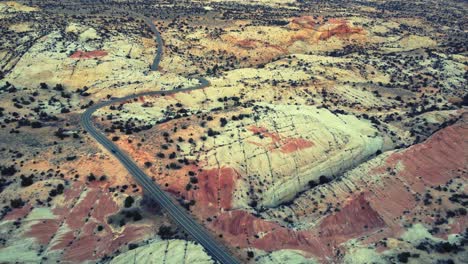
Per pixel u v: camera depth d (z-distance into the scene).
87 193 119.75
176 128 149.88
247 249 107.50
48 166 126.88
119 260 101.31
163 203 119.38
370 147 151.25
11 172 123.00
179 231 111.31
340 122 161.25
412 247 107.69
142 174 127.56
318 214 122.00
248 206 123.94
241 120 156.75
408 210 120.19
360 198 123.56
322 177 138.62
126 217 114.31
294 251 107.94
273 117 158.75
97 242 107.69
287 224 118.81
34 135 142.25
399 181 129.88
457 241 108.38
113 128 149.62
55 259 102.19
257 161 138.12
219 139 145.00
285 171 137.62
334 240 112.56
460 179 129.75
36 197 116.88
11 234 106.31
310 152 144.62
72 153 133.00
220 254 105.06
